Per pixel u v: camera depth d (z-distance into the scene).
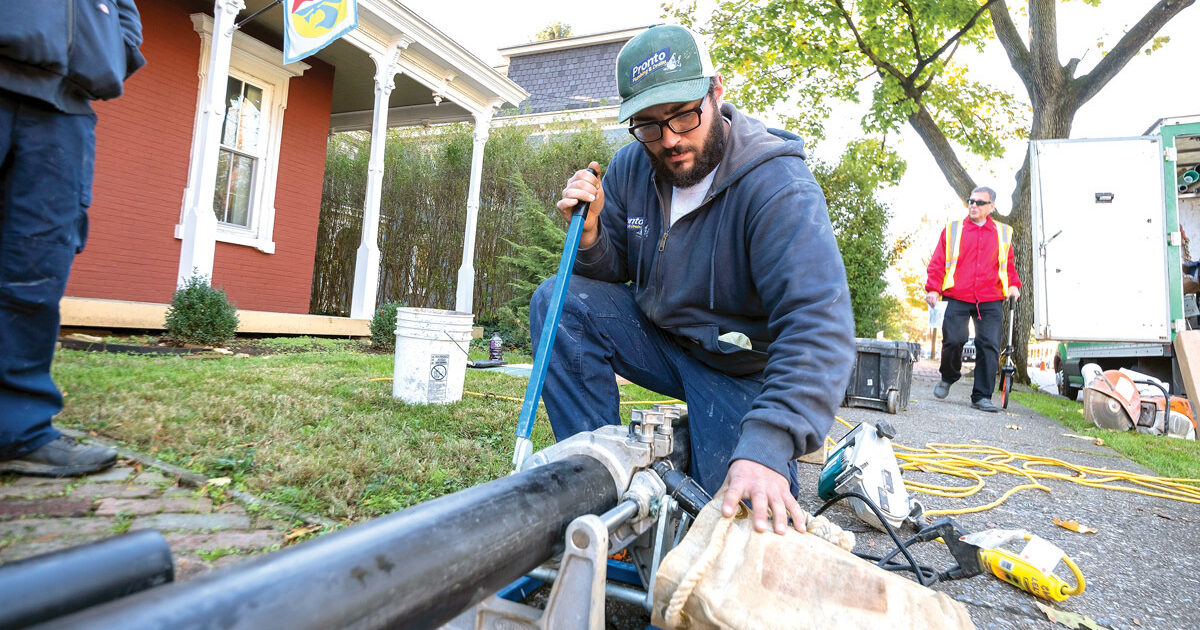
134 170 6.46
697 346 1.75
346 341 7.04
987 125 11.98
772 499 1.08
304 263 8.23
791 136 1.73
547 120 13.04
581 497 1.03
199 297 5.38
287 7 5.68
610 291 1.89
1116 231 6.43
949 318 6.45
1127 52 9.04
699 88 1.44
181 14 6.75
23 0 1.77
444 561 0.70
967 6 9.92
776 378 1.25
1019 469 3.53
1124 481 3.50
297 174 8.05
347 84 9.16
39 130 1.91
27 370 1.94
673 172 1.60
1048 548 1.83
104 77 2.01
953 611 0.96
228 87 7.24
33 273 1.91
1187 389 4.26
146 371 3.57
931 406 6.32
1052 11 9.37
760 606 0.89
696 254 1.66
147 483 1.97
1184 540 2.50
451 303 10.71
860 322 10.66
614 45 14.41
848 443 2.43
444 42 8.03
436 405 3.59
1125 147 6.47
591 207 1.71
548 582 1.37
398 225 10.51
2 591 0.48
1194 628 1.72
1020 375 9.96
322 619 0.55
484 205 10.59
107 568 0.57
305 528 1.76
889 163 11.42
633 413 1.21
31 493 1.80
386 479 2.20
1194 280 7.39
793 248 1.40
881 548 2.17
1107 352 7.46
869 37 10.61
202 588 0.50
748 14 10.77
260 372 4.04
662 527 1.25
